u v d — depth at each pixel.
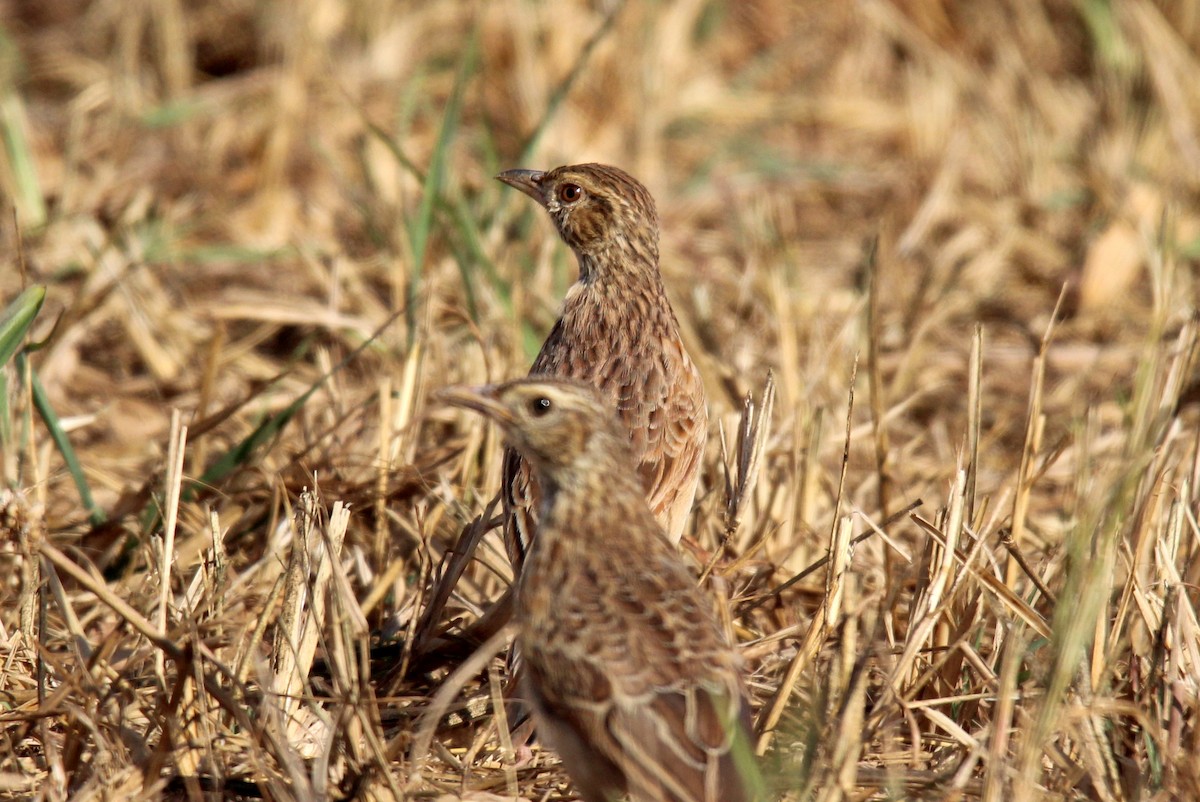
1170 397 11.11
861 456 13.43
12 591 10.64
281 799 8.11
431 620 9.97
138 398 14.48
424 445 12.48
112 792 8.14
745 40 21.94
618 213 11.46
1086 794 8.47
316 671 9.84
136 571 10.89
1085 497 10.72
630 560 8.29
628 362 11.22
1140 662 9.09
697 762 7.54
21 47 20.84
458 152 18.75
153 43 20.78
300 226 17.53
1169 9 20.97
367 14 20.72
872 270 11.61
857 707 7.91
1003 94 20.64
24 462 11.95
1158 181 18.88
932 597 9.08
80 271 16.05
